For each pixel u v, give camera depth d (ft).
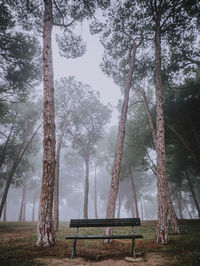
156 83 30.09
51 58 26.55
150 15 40.88
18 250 17.85
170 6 36.50
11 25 42.55
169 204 32.65
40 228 19.47
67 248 18.33
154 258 14.67
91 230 39.68
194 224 42.52
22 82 49.65
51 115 24.02
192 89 48.83
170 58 49.16
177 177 76.74
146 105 45.44
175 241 21.70
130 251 17.48
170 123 53.42
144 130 64.49
